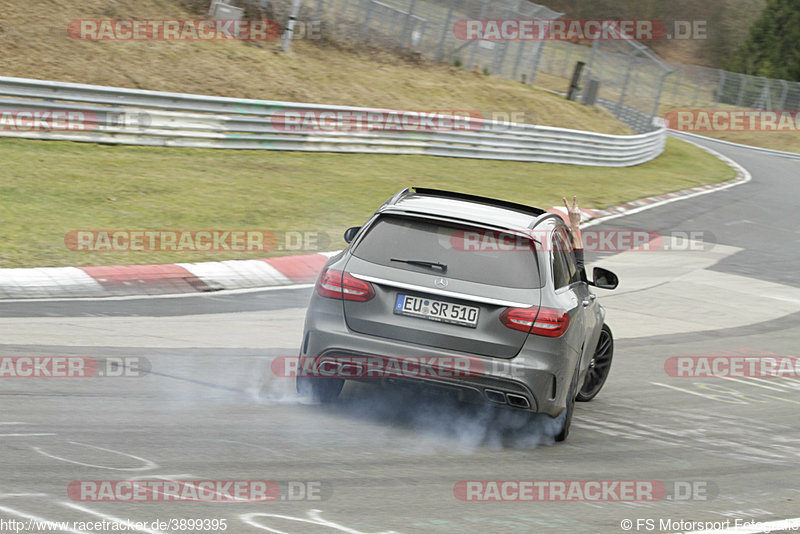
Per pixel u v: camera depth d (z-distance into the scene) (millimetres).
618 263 55562
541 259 20172
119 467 15609
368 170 74188
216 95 87438
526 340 19250
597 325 23969
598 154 108562
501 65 138750
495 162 93375
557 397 19688
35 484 14320
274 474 16156
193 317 30797
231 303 33938
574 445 21000
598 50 166375
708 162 136125
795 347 38219
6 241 37719
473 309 19312
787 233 77062
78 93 62750
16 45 79750
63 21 86688
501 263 19875
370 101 102000
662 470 19781
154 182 55969
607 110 154000
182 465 16078
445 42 131000
